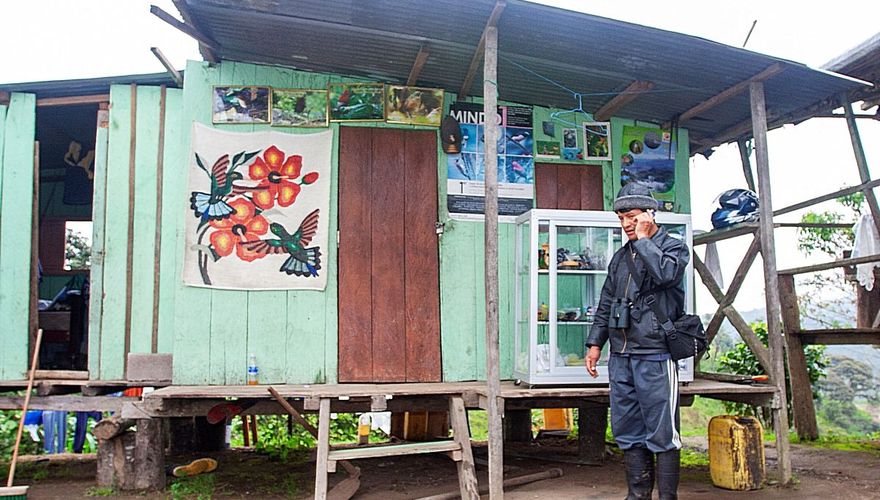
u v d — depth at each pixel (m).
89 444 8.14
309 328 5.77
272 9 4.90
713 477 5.30
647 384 4.24
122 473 5.34
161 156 6.03
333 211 5.91
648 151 6.64
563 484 5.47
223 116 5.82
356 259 5.90
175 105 6.09
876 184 6.33
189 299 5.62
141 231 5.96
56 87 6.05
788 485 5.28
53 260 8.45
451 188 6.14
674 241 4.39
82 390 5.82
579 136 6.52
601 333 4.58
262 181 5.82
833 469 6.03
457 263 6.08
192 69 5.82
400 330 5.89
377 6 4.77
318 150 5.93
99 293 5.89
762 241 5.52
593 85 5.94
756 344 5.73
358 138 6.02
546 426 8.29
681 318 4.31
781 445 5.35
